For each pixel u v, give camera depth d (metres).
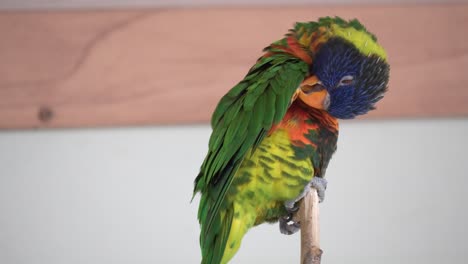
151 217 4.46
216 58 4.46
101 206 4.46
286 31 4.47
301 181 3.46
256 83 3.49
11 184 4.45
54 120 4.43
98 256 4.43
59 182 4.46
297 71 3.50
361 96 3.63
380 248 4.44
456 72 4.49
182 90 4.45
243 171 3.45
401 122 4.53
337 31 3.68
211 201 3.40
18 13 4.45
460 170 4.49
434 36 4.50
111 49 4.46
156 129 4.50
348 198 4.47
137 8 4.48
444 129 4.52
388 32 4.50
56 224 4.44
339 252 4.43
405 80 4.48
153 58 4.46
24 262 4.41
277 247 4.43
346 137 4.51
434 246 4.44
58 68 4.44
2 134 4.46
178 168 4.49
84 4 4.47
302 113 3.51
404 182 4.48
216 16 4.48
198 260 4.44
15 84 4.43
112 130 4.49
